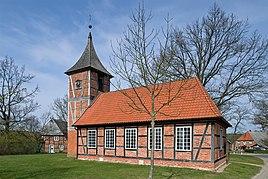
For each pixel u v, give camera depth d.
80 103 26.67
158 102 20.16
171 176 13.73
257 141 83.19
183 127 17.61
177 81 20.81
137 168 16.70
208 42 28.09
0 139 34.78
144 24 11.15
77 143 24.42
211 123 16.45
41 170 16.08
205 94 18.33
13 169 16.64
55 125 57.34
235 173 15.93
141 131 19.78
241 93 26.75
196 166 16.62
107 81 28.94
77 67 27.55
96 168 16.88
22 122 38.78
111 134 21.80
